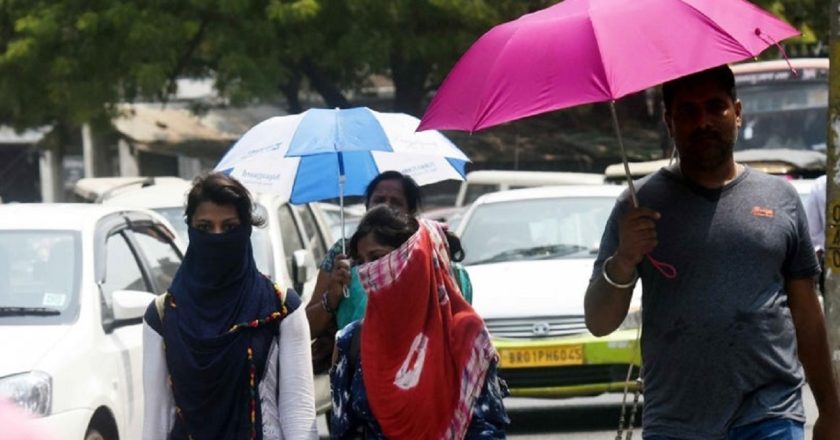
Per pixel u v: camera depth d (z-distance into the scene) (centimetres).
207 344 664
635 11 645
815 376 709
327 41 3703
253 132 1014
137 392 1122
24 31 3647
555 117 4603
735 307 676
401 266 648
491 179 2916
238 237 663
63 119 3975
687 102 692
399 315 651
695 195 691
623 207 701
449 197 3831
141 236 1248
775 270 684
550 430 1551
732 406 679
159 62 3603
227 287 670
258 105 4691
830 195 1027
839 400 718
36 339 1030
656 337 691
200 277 670
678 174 700
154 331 674
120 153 5184
